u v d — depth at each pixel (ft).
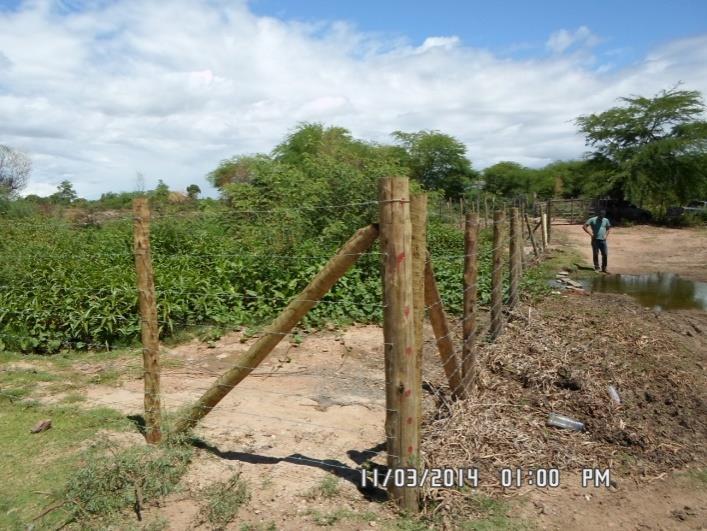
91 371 20.89
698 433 16.01
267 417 16.72
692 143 106.73
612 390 17.85
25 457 14.10
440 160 126.93
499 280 23.08
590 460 14.34
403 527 11.45
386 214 11.07
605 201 113.19
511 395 17.72
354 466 13.83
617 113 114.52
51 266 28.78
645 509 12.55
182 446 14.29
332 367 21.48
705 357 23.34
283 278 28.84
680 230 97.25
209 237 38.06
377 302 28.45
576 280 49.57
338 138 71.46
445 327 15.28
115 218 52.44
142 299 13.88
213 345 23.97
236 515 11.76
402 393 11.56
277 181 38.09
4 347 23.38
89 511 11.76
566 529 11.75
